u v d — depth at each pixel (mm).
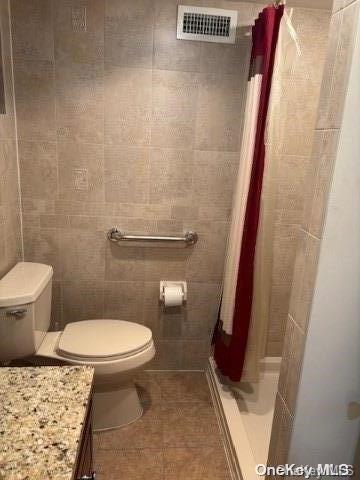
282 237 2080
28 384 901
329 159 883
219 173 1975
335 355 1002
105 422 1764
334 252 920
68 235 1997
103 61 1772
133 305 2156
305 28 1786
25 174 1881
